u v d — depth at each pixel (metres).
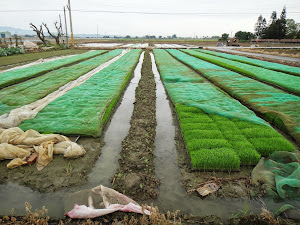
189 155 6.39
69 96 11.61
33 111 9.03
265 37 80.19
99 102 10.67
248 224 4.30
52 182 5.39
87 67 21.30
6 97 11.43
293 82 14.66
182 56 32.78
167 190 5.22
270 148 6.47
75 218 4.34
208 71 19.34
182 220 4.37
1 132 6.95
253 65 23.88
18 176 5.58
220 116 8.98
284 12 82.44
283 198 4.86
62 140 6.78
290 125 7.82
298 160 5.79
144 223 4.10
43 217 4.40
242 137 7.10
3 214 4.52
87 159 6.34
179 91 12.88
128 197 4.87
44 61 25.23
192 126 8.01
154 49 46.16
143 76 18.34
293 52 39.41
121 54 35.25
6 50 32.09
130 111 10.57
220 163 5.81
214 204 4.80
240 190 5.17
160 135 8.07
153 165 6.15
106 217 4.39
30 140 6.48
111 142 7.49
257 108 9.87
